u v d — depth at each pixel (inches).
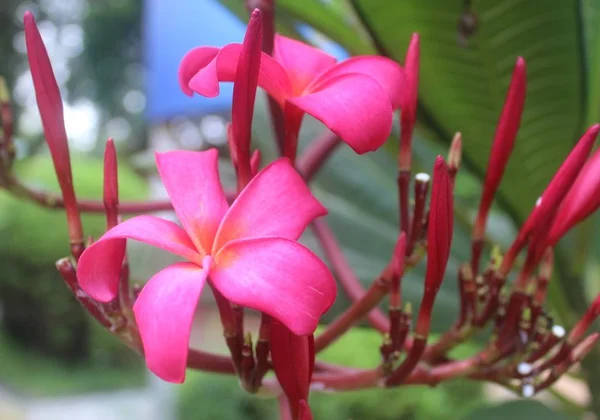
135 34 164.7
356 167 23.9
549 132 15.7
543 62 14.9
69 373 98.0
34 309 101.2
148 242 10.6
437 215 11.8
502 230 23.8
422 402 51.7
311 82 11.9
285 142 12.0
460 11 14.3
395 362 12.7
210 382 55.6
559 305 17.8
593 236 20.9
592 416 17.7
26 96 131.2
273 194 10.9
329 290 10.0
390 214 23.0
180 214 11.0
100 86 166.6
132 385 93.0
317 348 12.9
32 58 11.9
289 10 17.3
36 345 103.7
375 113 10.6
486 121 15.7
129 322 12.0
